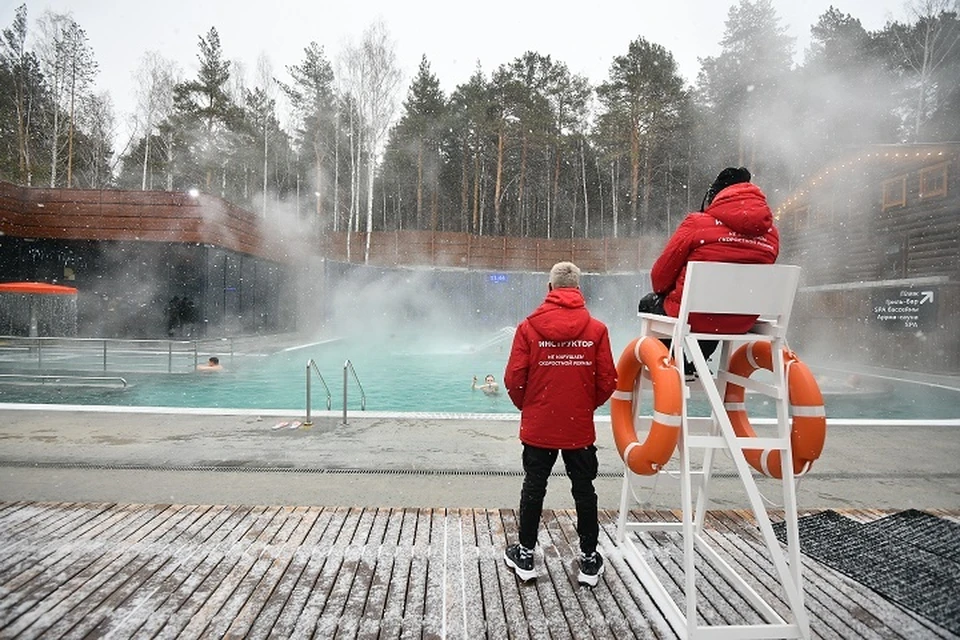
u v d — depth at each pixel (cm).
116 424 641
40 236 1895
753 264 243
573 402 267
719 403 238
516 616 249
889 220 1700
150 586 270
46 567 289
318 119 3241
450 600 262
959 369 1423
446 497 425
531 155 3878
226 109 3145
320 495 425
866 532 352
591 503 276
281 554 307
